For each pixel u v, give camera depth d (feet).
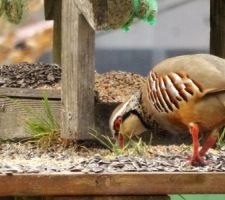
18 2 36.81
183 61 32.48
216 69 31.78
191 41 60.54
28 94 38.42
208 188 30.35
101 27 33.63
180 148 37.45
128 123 36.29
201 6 59.93
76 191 30.04
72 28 35.63
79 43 35.50
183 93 32.19
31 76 39.37
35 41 56.70
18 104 38.55
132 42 60.90
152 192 30.25
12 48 56.44
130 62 61.00
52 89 38.09
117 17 33.27
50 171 30.63
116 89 39.81
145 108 35.65
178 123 33.42
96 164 31.99
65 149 37.45
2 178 29.84
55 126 37.96
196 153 32.37
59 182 29.96
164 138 38.42
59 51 42.60
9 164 32.22
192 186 30.32
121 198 30.32
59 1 42.19
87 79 35.86
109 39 61.16
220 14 39.99
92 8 33.60
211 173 30.40
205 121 32.40
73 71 35.81
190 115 32.32
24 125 38.50
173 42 60.44
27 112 38.42
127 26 34.42
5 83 39.01
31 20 57.67
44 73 39.50
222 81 31.37
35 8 55.93
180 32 60.44
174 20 60.34
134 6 33.30
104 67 61.36
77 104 35.81
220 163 32.81
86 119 36.01
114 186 30.12
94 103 37.04
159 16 60.29
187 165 32.22
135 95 36.24
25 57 56.34
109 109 38.04
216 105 31.89
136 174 30.17
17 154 36.91
